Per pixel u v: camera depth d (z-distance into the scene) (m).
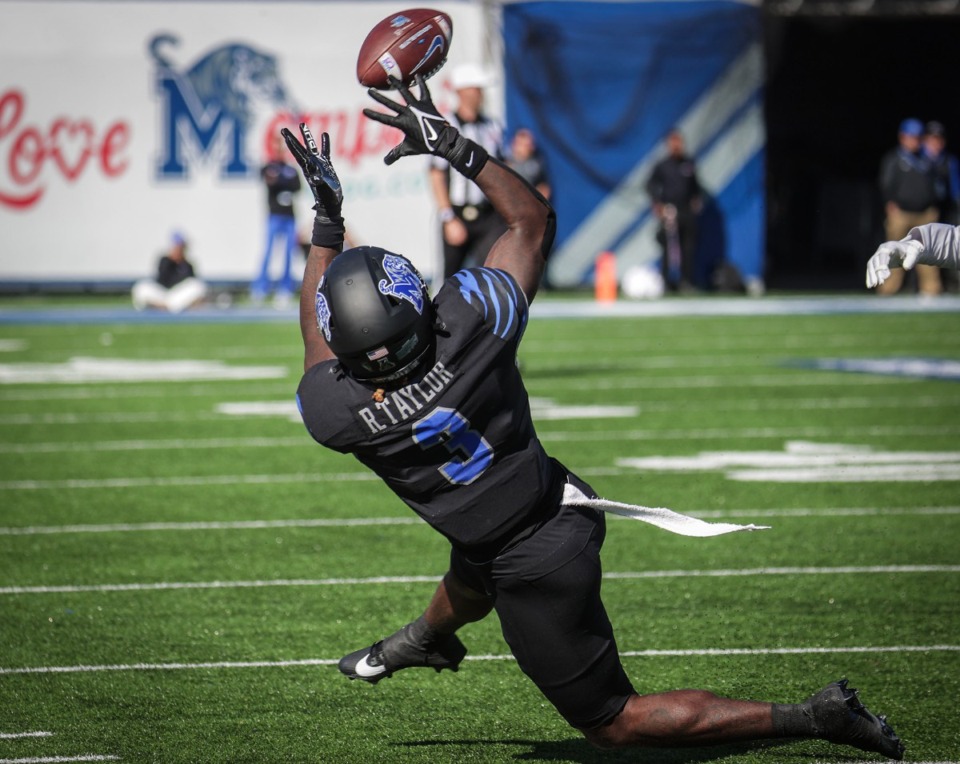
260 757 15.32
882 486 29.69
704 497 28.67
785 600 21.44
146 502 28.89
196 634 19.91
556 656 13.02
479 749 15.60
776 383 45.44
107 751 15.48
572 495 13.01
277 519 27.30
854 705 13.16
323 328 12.21
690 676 17.95
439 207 36.44
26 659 18.81
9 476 31.70
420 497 12.85
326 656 18.95
